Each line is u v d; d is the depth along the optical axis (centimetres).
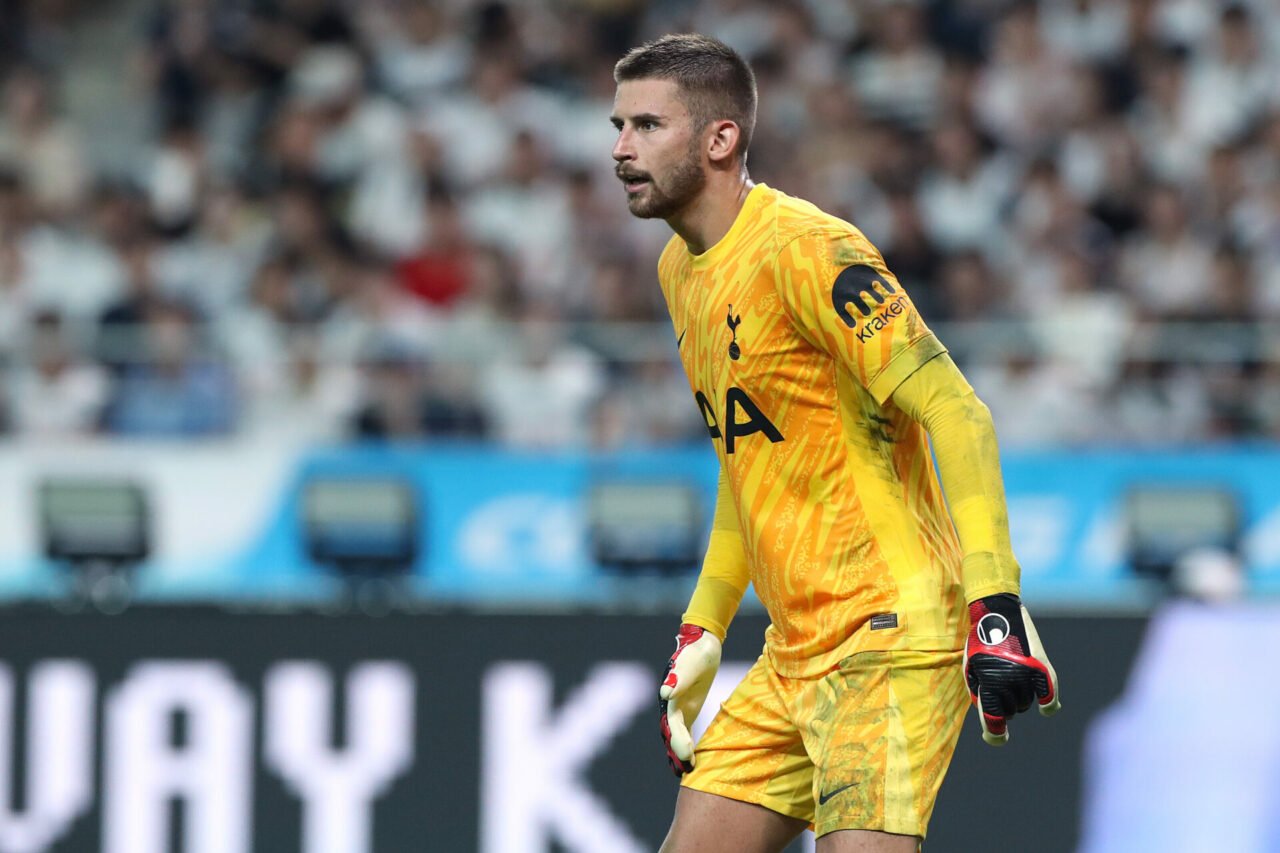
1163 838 1739
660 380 2506
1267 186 3209
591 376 2508
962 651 1074
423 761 1788
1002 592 992
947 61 3447
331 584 2461
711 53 1082
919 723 1055
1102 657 1762
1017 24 3462
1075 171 3294
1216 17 3481
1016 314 2938
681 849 1134
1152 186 3238
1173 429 2461
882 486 1066
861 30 3512
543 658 1795
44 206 3362
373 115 3450
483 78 3484
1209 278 2945
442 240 3094
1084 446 2458
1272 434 2452
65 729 1794
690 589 2397
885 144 3328
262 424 2505
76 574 2448
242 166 3441
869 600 1065
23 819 1789
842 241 1034
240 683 1798
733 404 1082
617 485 2409
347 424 2503
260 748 1794
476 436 2492
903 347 1013
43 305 3153
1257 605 1761
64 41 3894
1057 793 1747
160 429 2503
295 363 2520
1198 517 2400
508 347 2517
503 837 1778
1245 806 1739
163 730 1797
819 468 1066
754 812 1127
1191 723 1752
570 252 3136
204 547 2481
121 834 1786
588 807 1778
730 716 1147
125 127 3694
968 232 3216
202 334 2548
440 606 1822
